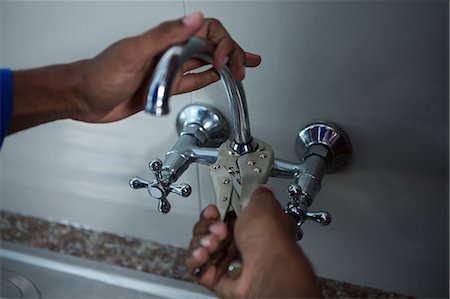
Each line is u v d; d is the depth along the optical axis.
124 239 0.79
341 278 0.71
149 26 0.64
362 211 0.66
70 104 0.52
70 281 0.79
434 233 0.64
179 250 0.77
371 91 0.59
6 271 0.81
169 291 0.77
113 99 0.50
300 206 0.54
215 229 0.45
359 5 0.56
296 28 0.59
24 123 0.53
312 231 0.69
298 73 0.61
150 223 0.77
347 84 0.60
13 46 0.71
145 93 0.53
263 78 0.62
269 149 0.55
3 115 0.50
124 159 0.74
